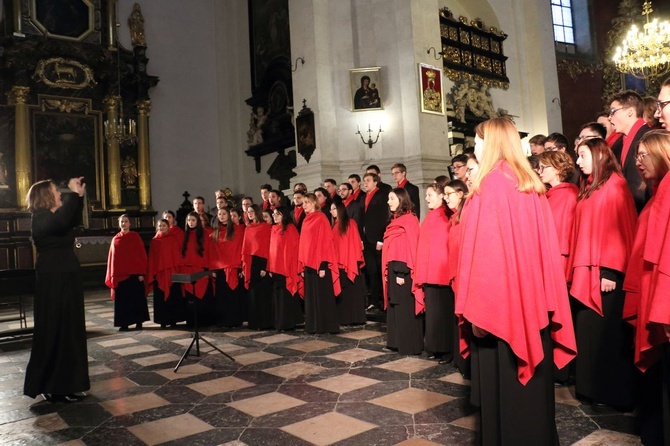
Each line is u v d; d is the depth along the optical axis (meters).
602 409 3.28
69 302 4.14
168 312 7.45
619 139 3.96
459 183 3.96
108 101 14.86
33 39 13.78
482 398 2.35
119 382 4.62
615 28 17.80
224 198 7.33
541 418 2.22
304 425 3.33
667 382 2.42
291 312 6.66
